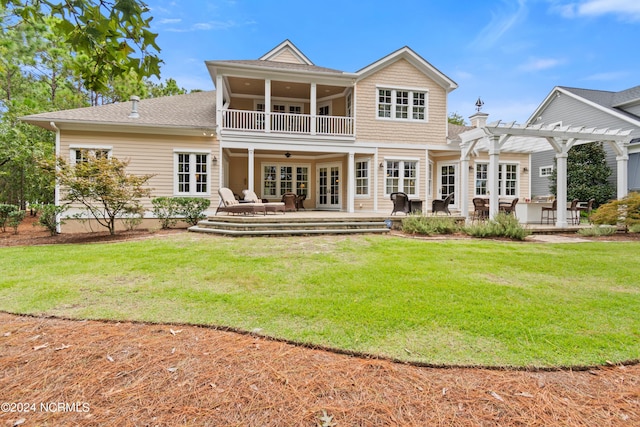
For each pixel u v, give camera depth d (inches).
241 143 510.0
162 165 485.4
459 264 223.1
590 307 145.5
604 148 652.7
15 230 419.5
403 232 394.3
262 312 138.3
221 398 85.7
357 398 86.0
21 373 95.5
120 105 539.5
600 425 77.5
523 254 260.8
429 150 594.2
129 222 458.0
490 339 115.8
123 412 80.4
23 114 605.9
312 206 665.0
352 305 144.6
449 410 82.0
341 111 614.5
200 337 117.5
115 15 85.6
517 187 645.3
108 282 181.5
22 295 159.8
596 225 429.4
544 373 97.5
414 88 570.6
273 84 555.2
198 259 234.5
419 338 116.0
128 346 110.9
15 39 483.5
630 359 104.2
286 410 81.6
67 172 360.8
